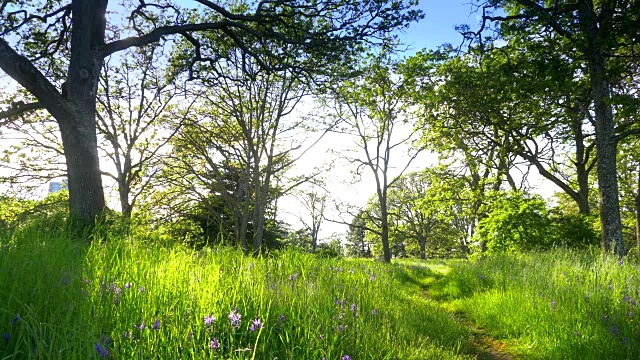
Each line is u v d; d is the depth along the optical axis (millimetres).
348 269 8070
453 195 28531
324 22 16672
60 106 11594
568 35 14133
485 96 20594
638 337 5184
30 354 2252
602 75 14445
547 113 20672
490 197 22125
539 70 14164
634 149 27531
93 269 3898
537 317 6629
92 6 12297
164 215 25297
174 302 3508
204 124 25672
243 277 4887
